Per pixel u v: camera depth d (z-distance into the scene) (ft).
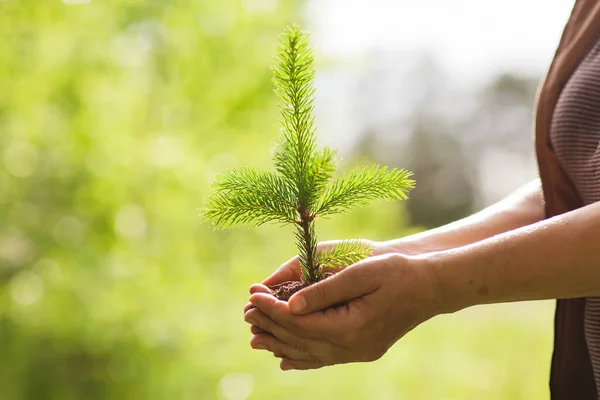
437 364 18.15
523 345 21.18
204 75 14.64
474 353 19.83
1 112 12.25
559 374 4.35
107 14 13.00
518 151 52.75
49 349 12.16
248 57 14.74
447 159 51.26
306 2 15.49
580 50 4.04
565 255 3.26
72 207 12.91
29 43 12.34
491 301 3.43
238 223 3.98
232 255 14.74
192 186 13.32
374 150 49.62
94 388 12.10
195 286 13.29
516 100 55.01
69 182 12.63
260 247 15.06
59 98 12.54
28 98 12.25
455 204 50.85
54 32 12.39
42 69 12.34
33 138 12.37
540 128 4.20
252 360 13.60
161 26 14.05
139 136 13.65
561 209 4.25
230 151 14.87
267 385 13.51
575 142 3.98
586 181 3.96
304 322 3.41
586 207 3.34
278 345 3.66
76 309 11.89
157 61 14.26
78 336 11.85
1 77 12.07
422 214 50.96
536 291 3.34
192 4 13.94
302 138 3.84
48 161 12.57
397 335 3.50
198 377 12.46
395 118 51.39
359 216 16.75
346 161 18.57
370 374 16.16
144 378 12.21
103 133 12.73
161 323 12.35
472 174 51.57
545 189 4.27
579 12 4.11
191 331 12.46
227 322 13.39
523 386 17.51
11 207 12.53
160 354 12.32
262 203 3.86
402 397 15.93
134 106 13.88
